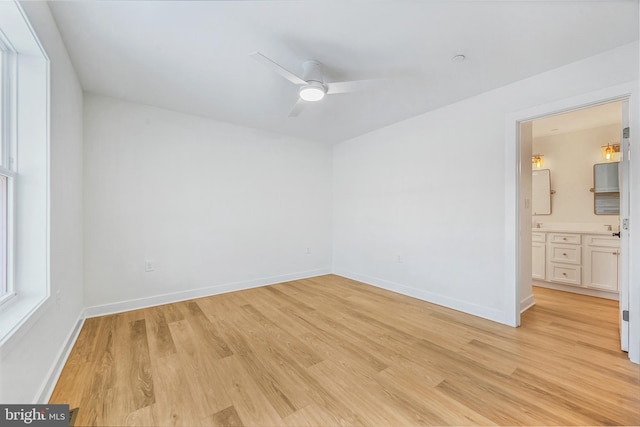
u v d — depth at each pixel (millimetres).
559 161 4207
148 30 1860
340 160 4766
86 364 1901
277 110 3281
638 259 1940
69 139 2164
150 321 2676
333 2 1616
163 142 3223
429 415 1442
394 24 1809
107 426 1354
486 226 2791
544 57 2180
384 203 3943
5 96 1562
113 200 2914
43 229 1627
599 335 2377
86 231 2754
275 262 4191
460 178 3018
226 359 1984
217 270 3621
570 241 3666
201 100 2992
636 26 1803
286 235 4316
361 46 2043
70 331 2152
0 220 1517
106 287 2867
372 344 2221
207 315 2846
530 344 2215
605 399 1552
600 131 3854
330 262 4902
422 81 2566
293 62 2260
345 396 1591
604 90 2090
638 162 1947
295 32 1887
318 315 2855
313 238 4660
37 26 1479
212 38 1951
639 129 1943
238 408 1491
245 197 3877
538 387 1665
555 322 2670
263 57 1819
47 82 1654
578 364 1913
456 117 3049
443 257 3180
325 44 2021
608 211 3766
